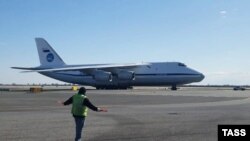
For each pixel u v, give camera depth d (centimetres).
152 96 4988
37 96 4947
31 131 1641
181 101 3962
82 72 7425
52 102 3738
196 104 3488
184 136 1502
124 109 2888
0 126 1816
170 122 1995
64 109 2912
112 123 1948
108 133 1586
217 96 5156
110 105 3344
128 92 6412
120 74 7338
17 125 1856
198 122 1994
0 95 5244
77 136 1309
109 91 6838
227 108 2978
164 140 1405
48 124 1900
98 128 1747
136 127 1786
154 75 7562
